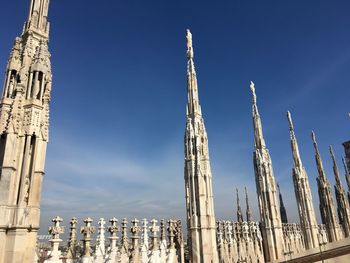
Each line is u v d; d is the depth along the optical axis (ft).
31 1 53.36
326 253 35.76
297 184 140.97
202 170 86.89
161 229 79.05
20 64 48.88
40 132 45.73
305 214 135.33
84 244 60.08
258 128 123.75
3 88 47.11
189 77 98.84
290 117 151.02
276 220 110.93
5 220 39.75
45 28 52.75
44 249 59.16
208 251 80.12
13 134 43.04
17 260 38.83
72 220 62.03
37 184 43.68
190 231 83.97
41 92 47.26
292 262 39.83
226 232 107.34
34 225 41.57
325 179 159.74
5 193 40.52
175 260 77.77
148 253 73.51
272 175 117.08
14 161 42.42
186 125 93.71
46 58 49.67
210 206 84.84
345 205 171.63
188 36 105.60
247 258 104.42
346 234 166.81
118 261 65.72
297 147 145.69
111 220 66.03
